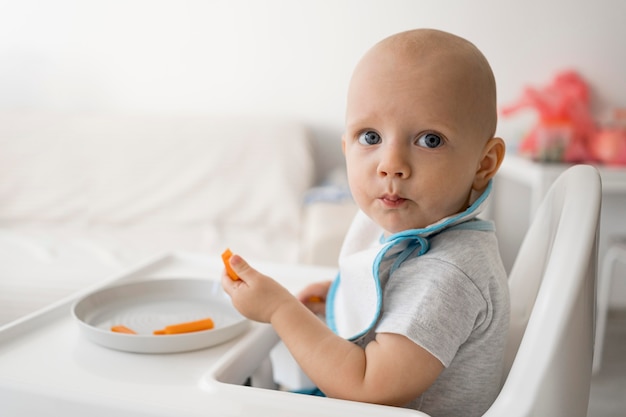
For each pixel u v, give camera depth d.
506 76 2.58
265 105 2.69
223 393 0.50
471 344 0.59
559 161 2.16
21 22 2.74
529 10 2.54
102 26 2.71
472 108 0.59
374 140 0.60
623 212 2.56
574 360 0.49
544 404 0.47
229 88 2.70
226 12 2.65
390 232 0.63
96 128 2.46
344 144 0.66
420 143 0.58
